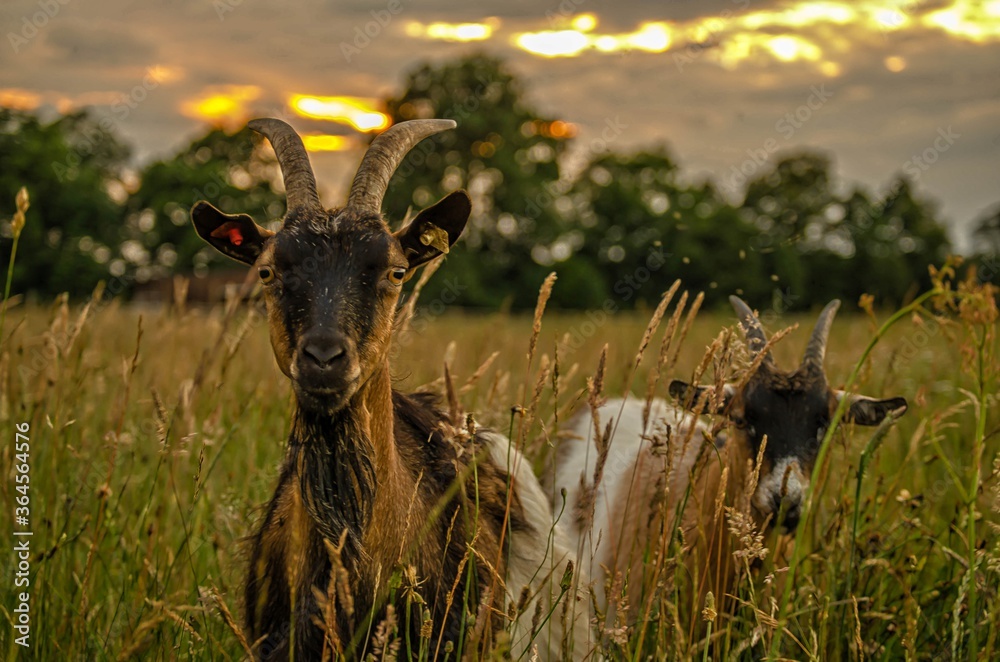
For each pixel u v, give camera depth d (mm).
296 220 3275
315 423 3152
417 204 46938
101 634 3865
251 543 3701
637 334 11336
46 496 4621
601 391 3426
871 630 3965
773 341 3469
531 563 3832
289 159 3520
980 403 3459
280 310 3150
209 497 4758
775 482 4508
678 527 3355
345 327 3021
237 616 3771
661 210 57688
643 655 3727
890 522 4742
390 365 3963
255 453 5281
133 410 5766
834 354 8484
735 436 4816
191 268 45656
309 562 3229
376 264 3195
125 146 49375
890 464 5836
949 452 5914
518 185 50438
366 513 3160
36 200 39656
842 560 4203
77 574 4301
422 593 3311
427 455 3629
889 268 41594
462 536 3496
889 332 10180
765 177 50781
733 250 38344
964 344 3580
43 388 4996
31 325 7379
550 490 5461
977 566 3547
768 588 3697
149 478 5066
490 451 3967
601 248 54688
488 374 7168
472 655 3137
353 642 2895
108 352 6871
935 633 3842
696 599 3379
